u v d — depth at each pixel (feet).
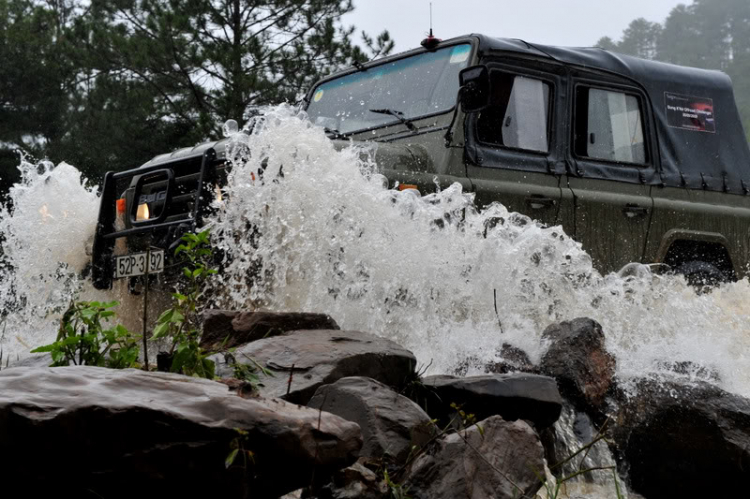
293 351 11.20
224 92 55.36
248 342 12.48
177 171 19.58
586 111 21.04
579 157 20.65
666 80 22.91
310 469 7.57
